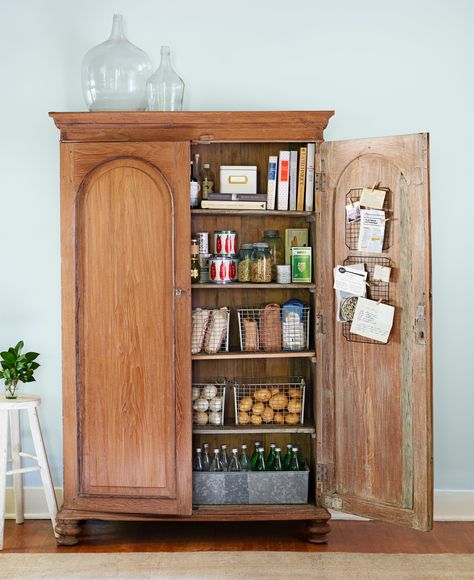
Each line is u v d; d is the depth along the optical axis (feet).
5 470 12.12
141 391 12.09
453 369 13.57
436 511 13.57
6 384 12.50
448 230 13.50
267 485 12.44
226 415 13.47
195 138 12.12
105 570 11.25
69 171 12.05
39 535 12.72
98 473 12.15
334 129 13.51
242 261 12.87
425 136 11.23
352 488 12.21
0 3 13.50
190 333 12.03
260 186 13.32
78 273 12.10
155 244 12.01
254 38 13.51
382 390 11.85
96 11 13.51
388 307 11.64
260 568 11.32
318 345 12.32
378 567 11.35
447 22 13.44
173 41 13.51
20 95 13.52
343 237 12.11
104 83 12.41
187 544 12.30
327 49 13.50
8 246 13.58
